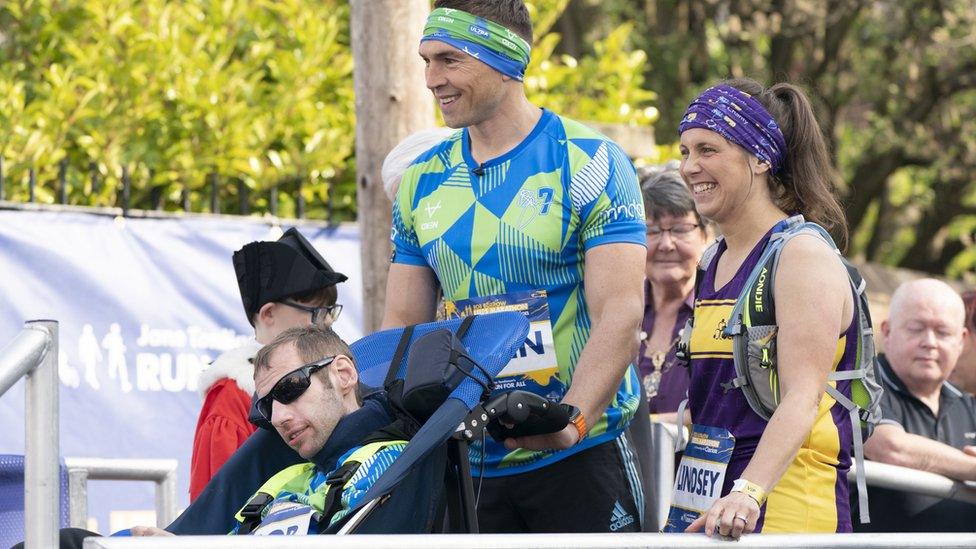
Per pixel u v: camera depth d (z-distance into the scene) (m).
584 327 5.15
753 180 4.69
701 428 4.79
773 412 4.54
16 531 5.15
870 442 6.52
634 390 5.36
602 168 5.10
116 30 11.27
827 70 24.92
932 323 6.81
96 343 9.12
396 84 7.90
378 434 4.66
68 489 6.02
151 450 9.22
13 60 11.42
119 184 10.90
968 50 24.17
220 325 9.59
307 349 4.75
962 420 7.00
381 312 7.98
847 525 4.57
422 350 4.48
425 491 4.33
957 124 25.44
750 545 4.10
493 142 5.20
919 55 24.28
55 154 10.52
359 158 8.02
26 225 8.98
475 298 5.16
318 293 6.21
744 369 4.54
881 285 20.88
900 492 6.44
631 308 4.98
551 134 5.18
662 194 7.17
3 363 3.50
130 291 9.27
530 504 5.13
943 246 28.72
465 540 3.72
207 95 10.98
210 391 6.25
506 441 4.71
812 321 4.39
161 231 9.46
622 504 5.17
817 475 4.50
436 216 5.26
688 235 7.16
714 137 4.66
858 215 26.52
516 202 5.11
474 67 5.02
